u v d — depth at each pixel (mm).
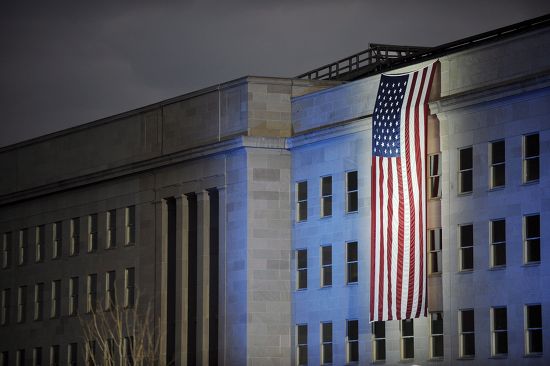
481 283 182750
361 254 199375
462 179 186000
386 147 190250
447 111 186875
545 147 177000
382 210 190375
